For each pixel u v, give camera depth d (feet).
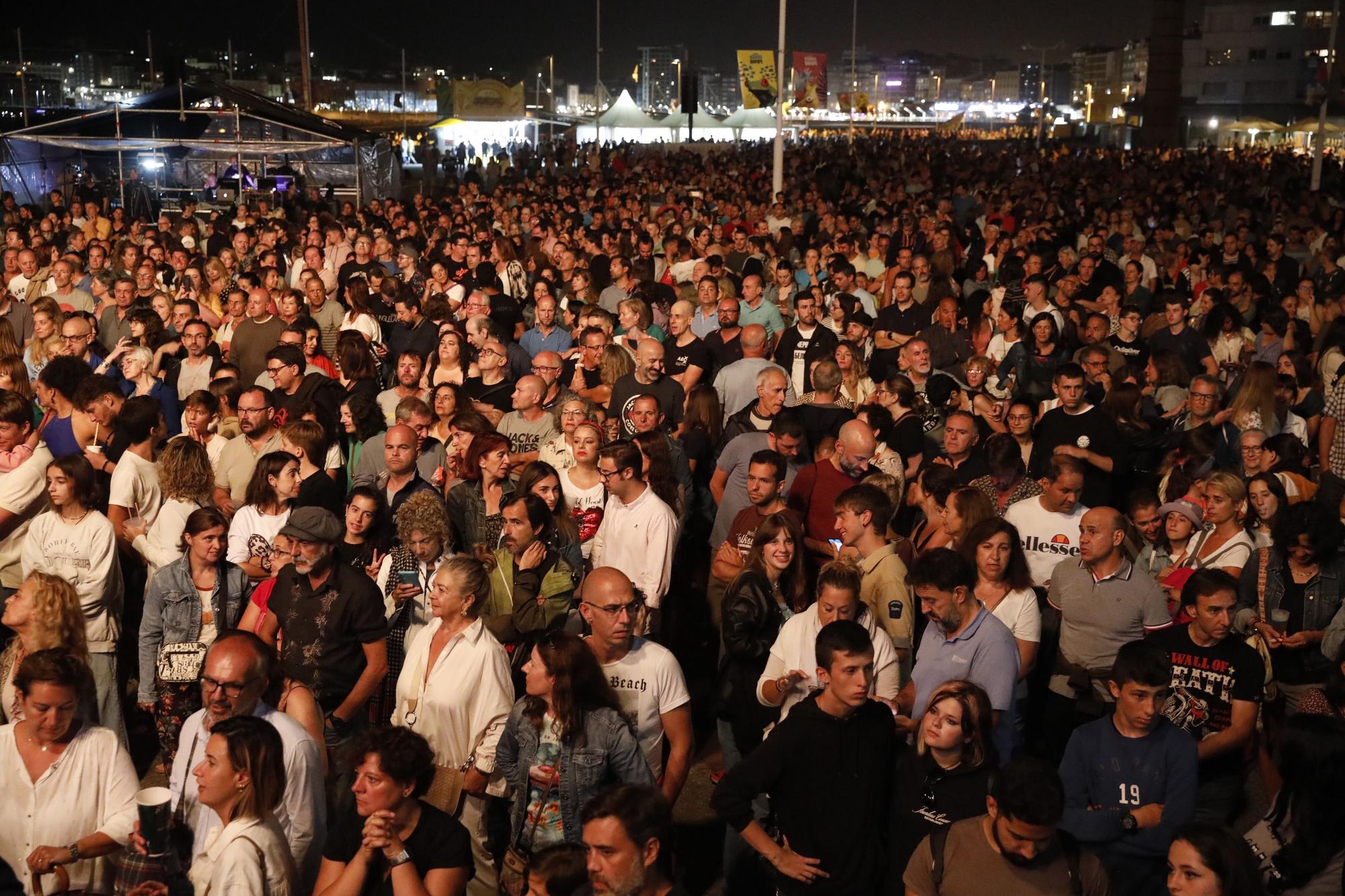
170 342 36.11
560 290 51.31
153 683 20.93
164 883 14.61
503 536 21.15
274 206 89.81
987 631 17.71
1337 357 34.96
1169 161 166.20
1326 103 117.91
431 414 27.48
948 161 165.99
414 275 54.24
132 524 24.84
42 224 67.46
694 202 87.86
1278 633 20.24
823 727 15.61
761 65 147.02
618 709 16.40
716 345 37.52
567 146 175.94
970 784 15.25
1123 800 16.11
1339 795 14.16
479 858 18.01
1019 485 24.40
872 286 52.80
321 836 16.16
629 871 12.73
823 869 15.58
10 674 17.83
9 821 15.88
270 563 21.72
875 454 26.63
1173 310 38.60
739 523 23.09
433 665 18.19
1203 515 23.02
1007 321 38.34
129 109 93.09
